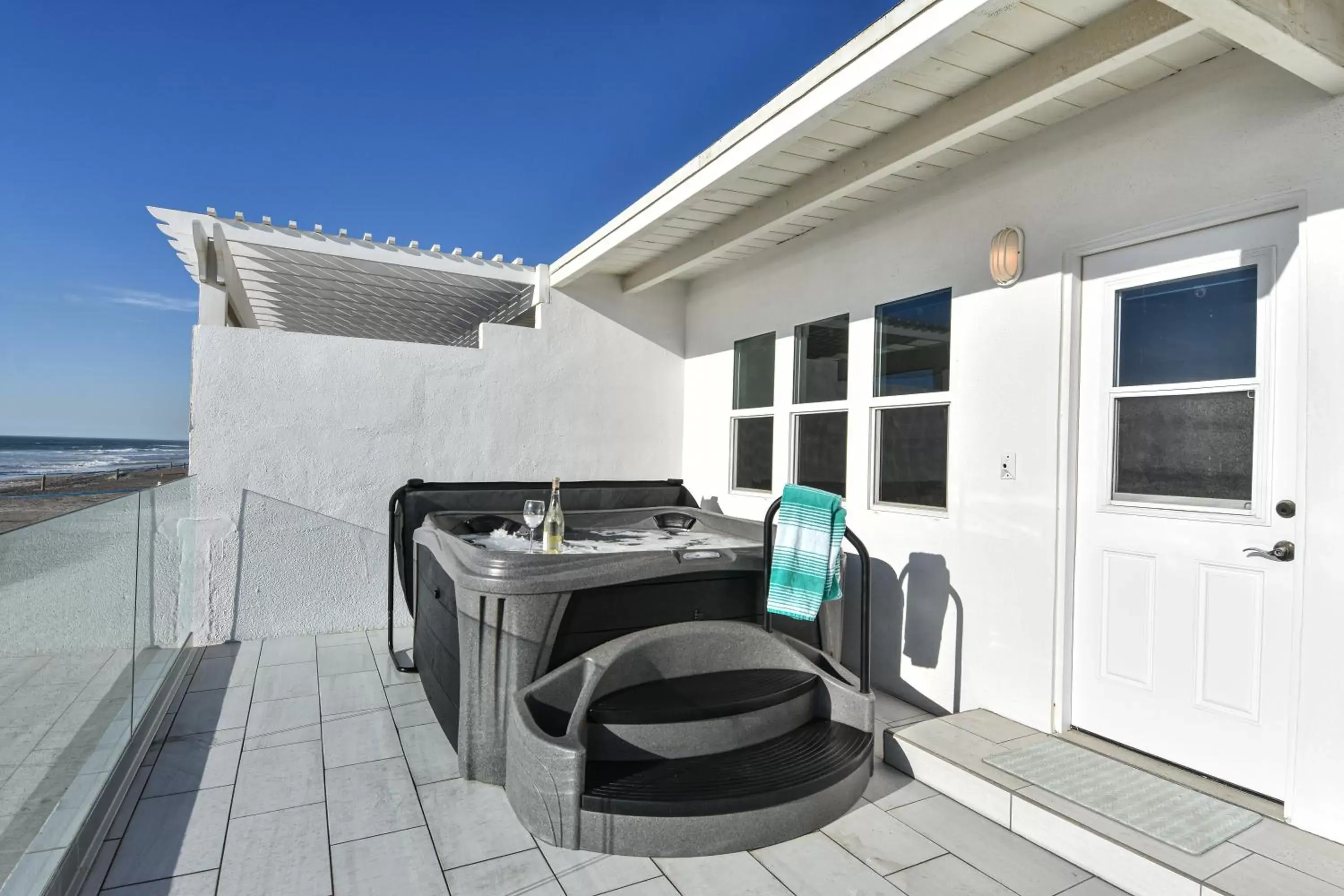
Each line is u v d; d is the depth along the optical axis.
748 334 5.13
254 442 4.57
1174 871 1.90
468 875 2.12
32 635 1.75
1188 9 1.77
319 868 2.14
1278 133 2.25
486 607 2.65
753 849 2.26
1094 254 2.86
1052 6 2.15
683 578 2.92
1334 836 2.06
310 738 3.12
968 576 3.30
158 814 2.46
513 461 5.37
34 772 1.78
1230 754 2.40
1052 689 2.91
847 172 3.35
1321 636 2.11
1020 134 3.06
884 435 3.89
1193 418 2.55
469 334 8.57
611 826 2.21
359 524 4.85
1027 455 3.05
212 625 4.50
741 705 2.56
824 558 2.84
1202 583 2.49
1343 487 2.06
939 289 3.53
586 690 2.49
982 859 2.21
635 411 5.84
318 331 9.02
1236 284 2.43
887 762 2.90
